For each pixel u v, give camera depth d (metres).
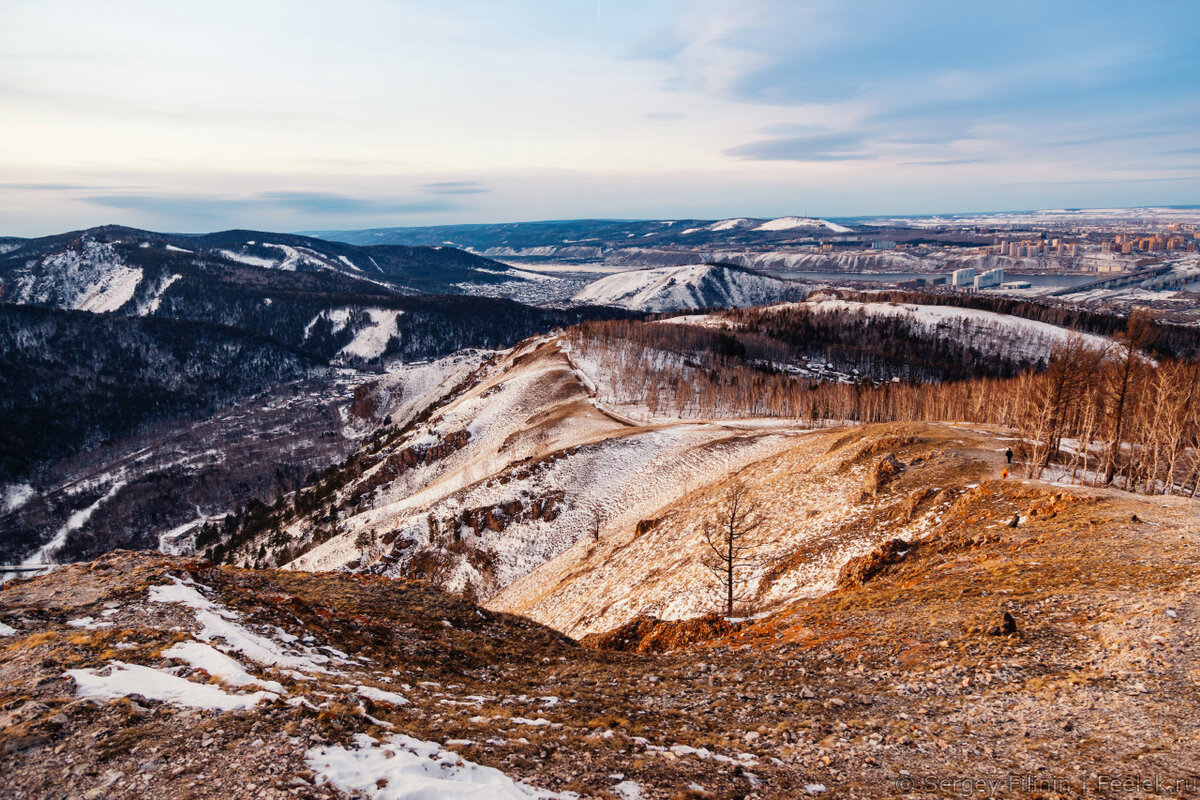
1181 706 13.60
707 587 38.94
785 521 44.28
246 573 23.22
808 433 77.81
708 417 119.81
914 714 15.23
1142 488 43.62
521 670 20.23
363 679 15.49
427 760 10.85
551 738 13.32
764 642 23.41
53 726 10.76
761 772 12.39
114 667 13.16
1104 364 50.72
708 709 16.64
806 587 33.72
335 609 21.17
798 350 199.50
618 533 66.25
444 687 16.70
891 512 37.41
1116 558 22.38
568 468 82.50
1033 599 20.69
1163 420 44.69
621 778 11.53
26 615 16.06
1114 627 17.64
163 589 18.39
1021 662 17.02
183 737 10.86
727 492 55.28
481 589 70.06
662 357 165.75
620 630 31.23
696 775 11.97
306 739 10.88
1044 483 32.75
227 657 14.23
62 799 9.24
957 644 18.81
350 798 9.42
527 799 10.03
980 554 27.23
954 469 39.75
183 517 155.75
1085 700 14.58
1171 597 18.44
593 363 157.38
